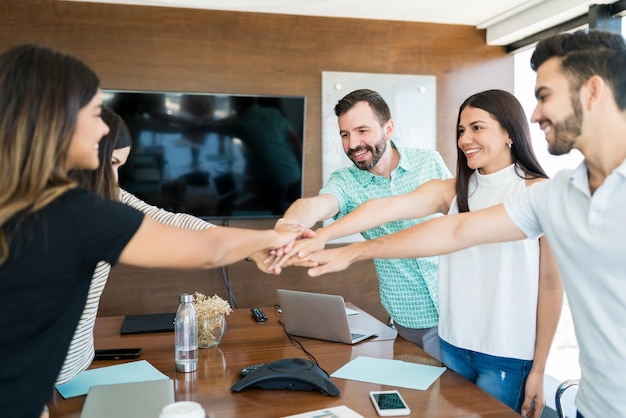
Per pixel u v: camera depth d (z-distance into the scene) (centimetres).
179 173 362
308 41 388
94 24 355
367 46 398
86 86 104
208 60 373
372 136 228
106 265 164
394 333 212
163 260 110
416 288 229
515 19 379
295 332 211
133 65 362
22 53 100
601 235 116
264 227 392
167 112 355
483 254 170
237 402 147
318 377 154
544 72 119
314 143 393
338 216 252
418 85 407
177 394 152
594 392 124
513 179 173
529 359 166
